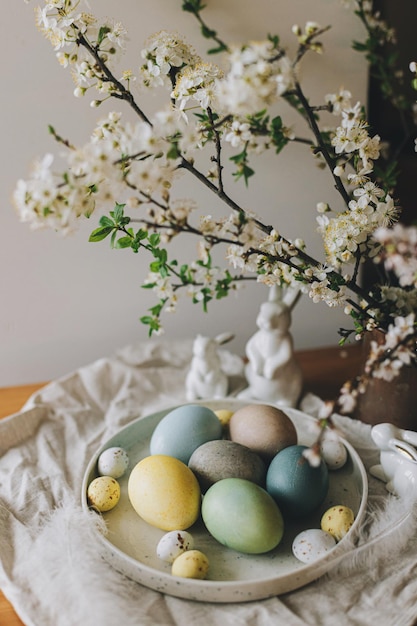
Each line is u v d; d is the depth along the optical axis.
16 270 0.81
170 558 0.59
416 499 0.63
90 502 0.64
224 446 0.64
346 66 0.77
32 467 0.71
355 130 0.61
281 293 0.75
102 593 0.57
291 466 0.62
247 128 0.59
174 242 0.82
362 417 0.74
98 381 0.80
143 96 0.75
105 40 0.62
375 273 0.84
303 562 0.60
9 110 0.74
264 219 0.82
